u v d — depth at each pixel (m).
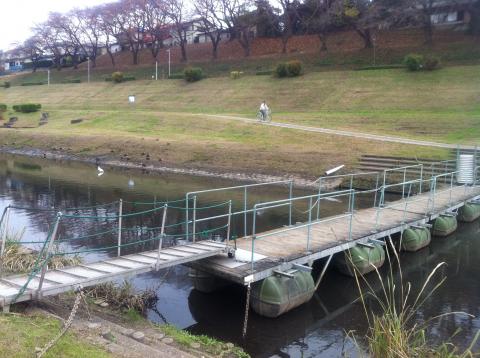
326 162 23.42
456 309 8.88
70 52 82.50
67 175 25.62
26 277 7.13
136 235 13.84
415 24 48.66
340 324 8.23
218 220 15.83
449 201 15.12
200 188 21.78
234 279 7.88
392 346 5.29
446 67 39.94
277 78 46.66
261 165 24.70
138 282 9.69
